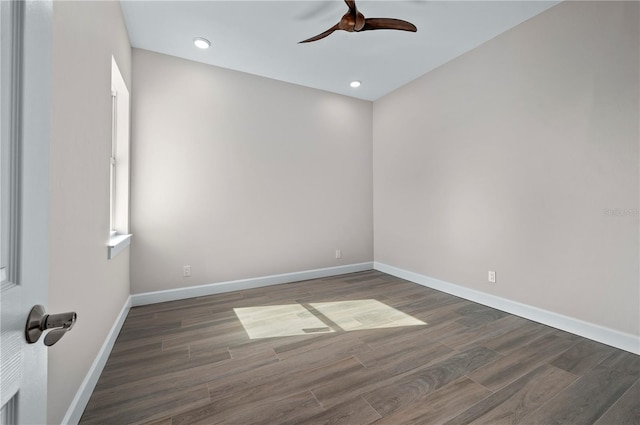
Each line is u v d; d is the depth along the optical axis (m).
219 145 3.23
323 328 2.31
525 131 2.50
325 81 3.66
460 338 2.13
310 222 3.83
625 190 1.95
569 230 2.22
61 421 1.15
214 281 3.21
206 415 1.35
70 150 1.21
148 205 2.88
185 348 1.99
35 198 0.51
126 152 2.66
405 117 3.78
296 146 3.73
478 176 2.89
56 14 1.08
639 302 1.89
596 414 1.35
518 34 2.55
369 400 1.45
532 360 1.82
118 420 1.31
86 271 1.42
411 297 3.07
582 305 2.15
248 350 1.96
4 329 0.43
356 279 3.79
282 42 2.80
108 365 1.76
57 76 1.09
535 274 2.44
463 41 2.81
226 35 2.68
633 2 1.91
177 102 3.02
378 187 4.25
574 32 2.18
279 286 3.47
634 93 1.90
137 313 2.62
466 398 1.46
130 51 2.74
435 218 3.37
